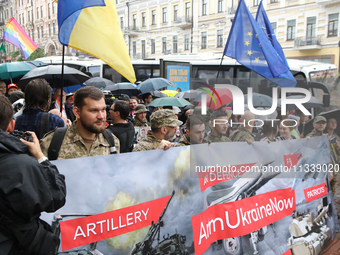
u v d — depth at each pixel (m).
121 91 8.80
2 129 1.57
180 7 33.34
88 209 1.97
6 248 1.40
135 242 2.17
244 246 2.63
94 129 2.18
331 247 3.23
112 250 2.07
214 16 30.75
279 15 26.17
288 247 2.87
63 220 1.88
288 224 2.88
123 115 3.32
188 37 33.19
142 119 4.74
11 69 6.24
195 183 2.45
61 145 2.22
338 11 23.23
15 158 1.43
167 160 2.31
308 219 3.05
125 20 38.94
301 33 25.19
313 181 3.06
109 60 2.56
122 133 3.28
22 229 1.42
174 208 2.35
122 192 2.11
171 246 2.32
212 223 2.54
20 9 58.28
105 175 2.04
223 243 2.58
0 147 1.42
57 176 1.63
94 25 2.54
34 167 1.46
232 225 2.59
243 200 2.64
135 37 38.62
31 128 2.71
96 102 2.16
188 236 2.40
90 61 14.27
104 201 2.04
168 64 9.27
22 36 8.76
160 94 7.88
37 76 4.50
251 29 4.20
